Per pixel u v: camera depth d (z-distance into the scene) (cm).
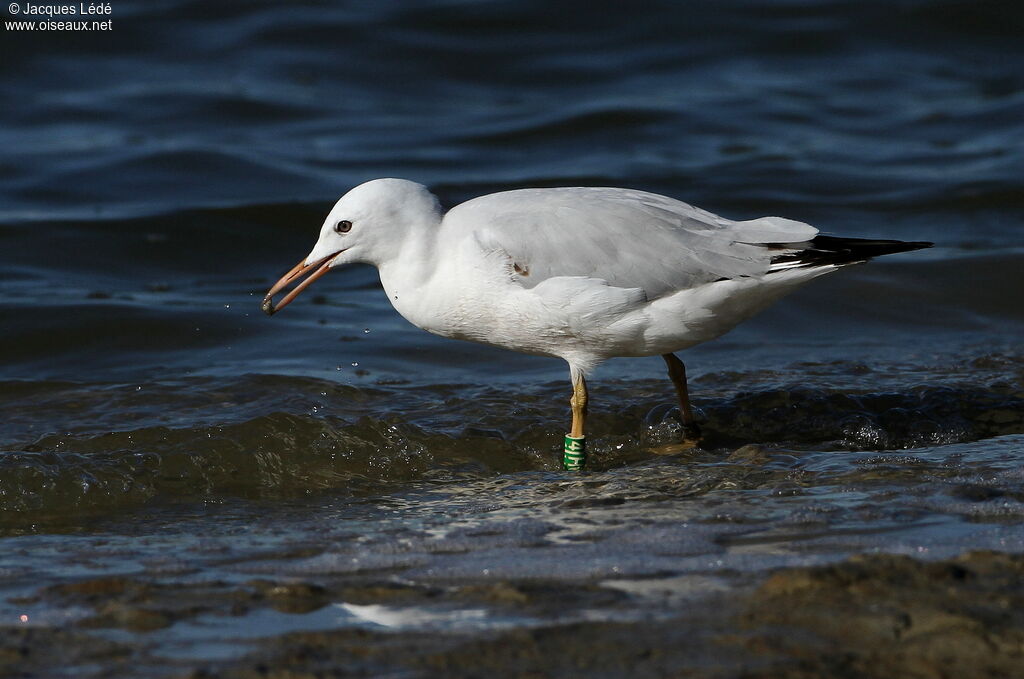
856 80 2586
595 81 2588
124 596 753
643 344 1111
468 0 2772
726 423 1230
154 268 1819
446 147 2305
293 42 2675
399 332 1561
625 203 1098
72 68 2548
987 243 1822
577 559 812
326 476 1115
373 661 639
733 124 2388
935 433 1192
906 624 652
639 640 654
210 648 668
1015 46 2692
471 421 1230
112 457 1123
